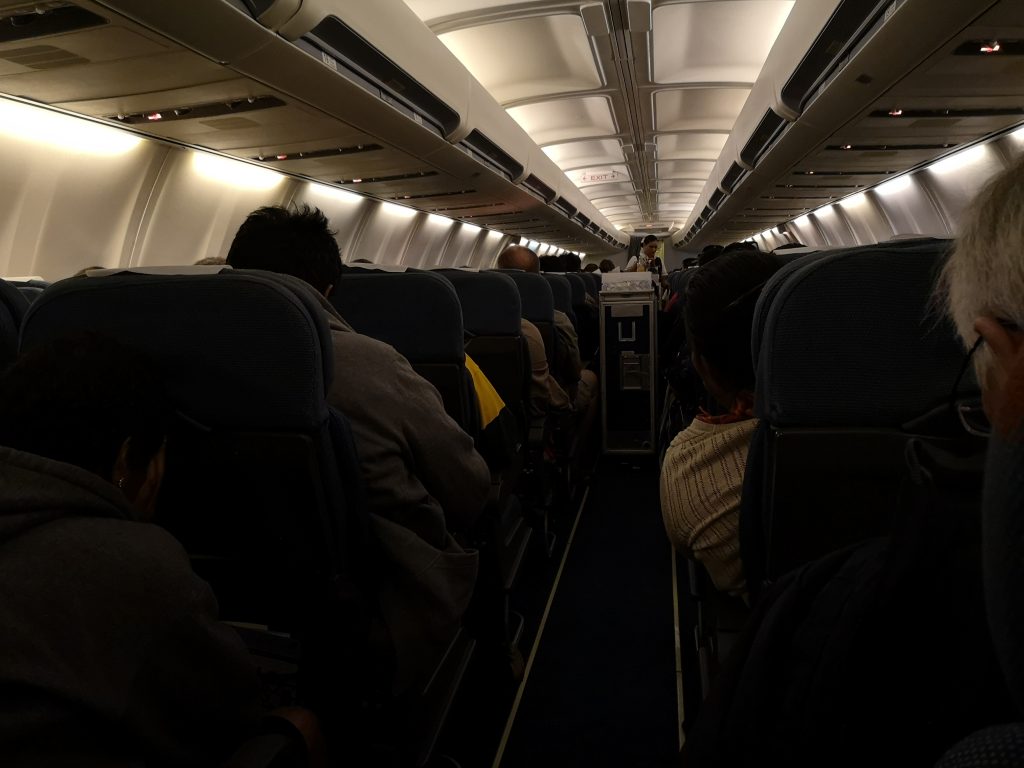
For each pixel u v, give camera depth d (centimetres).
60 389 82
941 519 53
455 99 680
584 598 299
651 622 276
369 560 143
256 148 658
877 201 1186
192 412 116
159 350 113
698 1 622
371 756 145
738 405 138
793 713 68
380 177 869
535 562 339
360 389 142
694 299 134
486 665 236
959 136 707
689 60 805
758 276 130
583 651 257
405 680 146
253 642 148
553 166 1248
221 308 110
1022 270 38
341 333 148
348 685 135
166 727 79
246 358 112
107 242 632
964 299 45
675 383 308
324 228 168
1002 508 30
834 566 75
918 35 418
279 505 122
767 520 117
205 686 83
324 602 130
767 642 73
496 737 210
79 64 399
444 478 158
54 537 71
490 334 294
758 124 746
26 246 554
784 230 2036
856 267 98
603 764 197
